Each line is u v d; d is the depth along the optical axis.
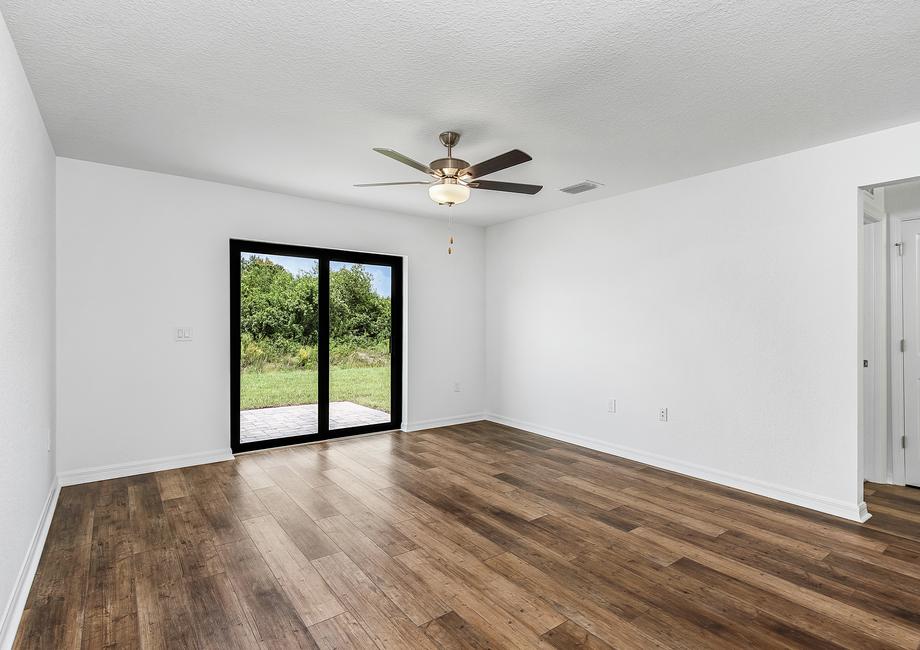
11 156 2.06
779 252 3.44
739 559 2.56
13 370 2.09
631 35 2.02
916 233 3.68
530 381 5.51
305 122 2.95
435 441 5.02
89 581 2.31
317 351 4.94
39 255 2.80
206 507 3.21
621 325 4.50
